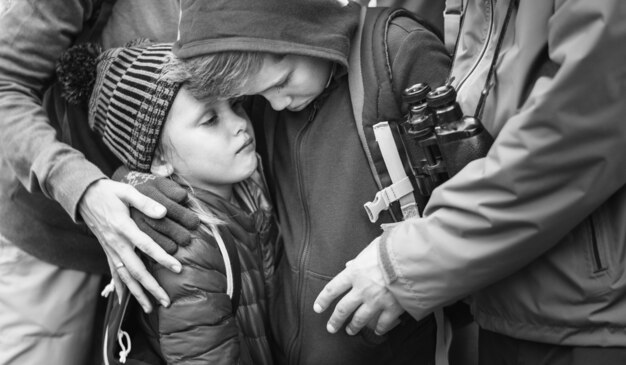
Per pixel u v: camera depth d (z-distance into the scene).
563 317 1.27
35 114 1.69
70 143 1.80
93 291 1.98
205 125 1.50
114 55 1.60
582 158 1.14
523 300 1.32
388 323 1.42
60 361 1.97
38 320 1.92
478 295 1.43
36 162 1.62
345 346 1.57
